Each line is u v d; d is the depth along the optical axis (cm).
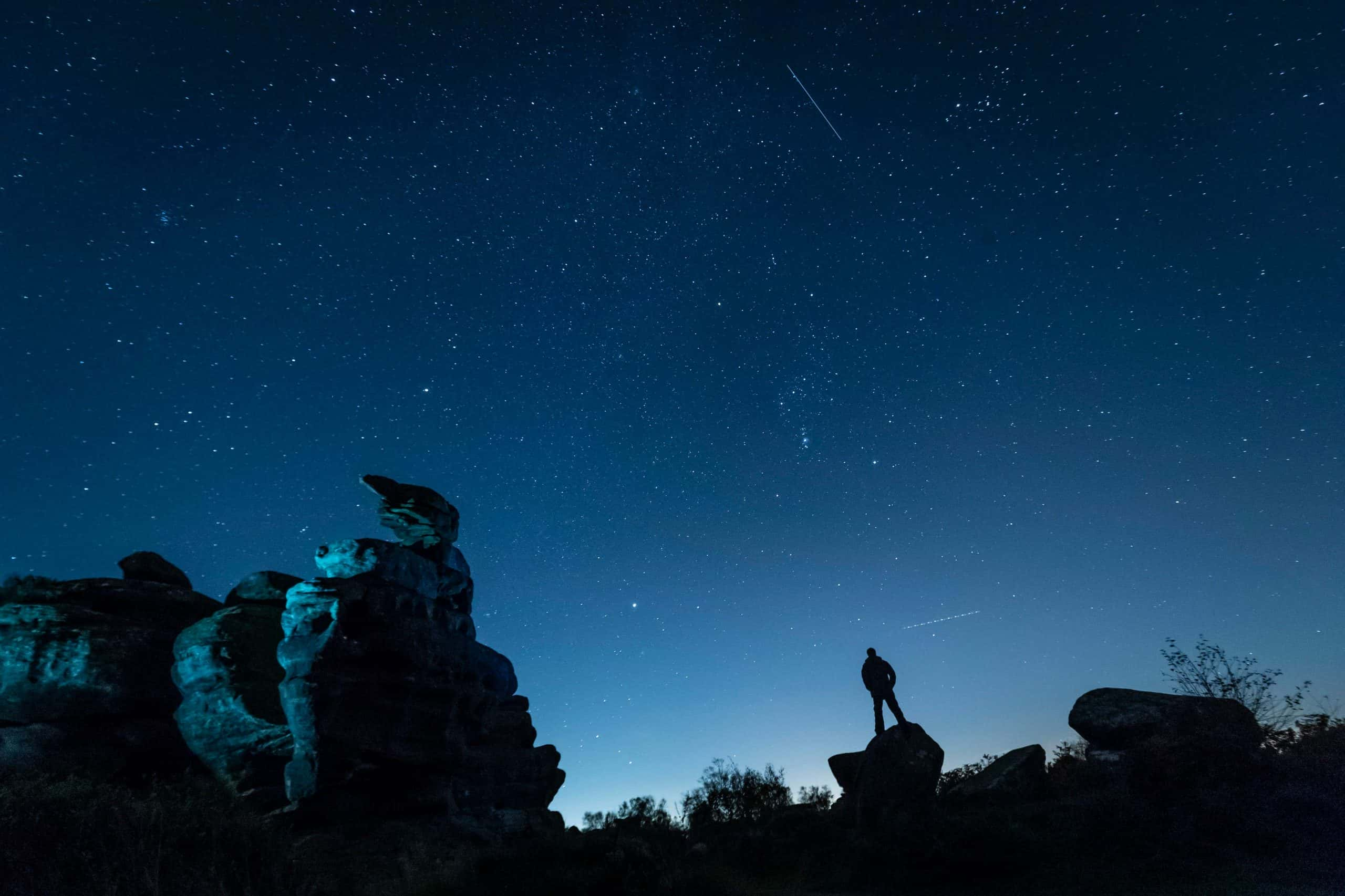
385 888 1438
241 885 1194
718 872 1708
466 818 1952
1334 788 1364
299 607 1762
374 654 1816
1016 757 2214
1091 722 1917
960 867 1467
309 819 1631
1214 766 1523
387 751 1752
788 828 2155
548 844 1580
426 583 2038
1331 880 1091
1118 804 1478
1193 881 1191
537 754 2530
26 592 2047
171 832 1202
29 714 1848
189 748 1903
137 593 2120
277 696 1866
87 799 1209
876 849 1661
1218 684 1888
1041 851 1440
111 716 1895
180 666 1903
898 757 1930
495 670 2553
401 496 2208
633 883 1412
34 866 1055
